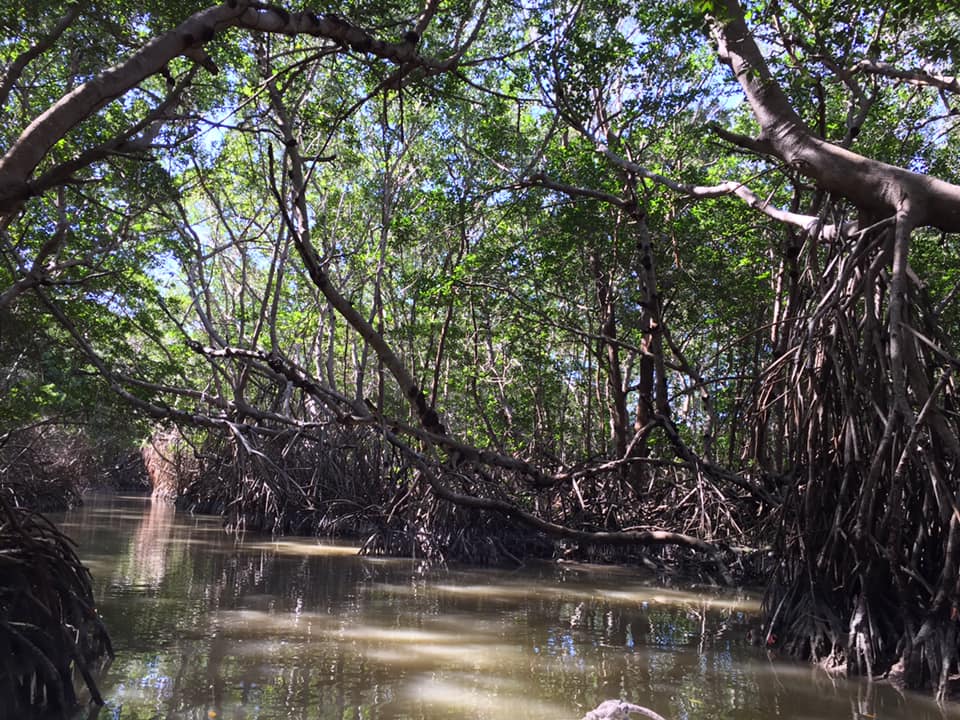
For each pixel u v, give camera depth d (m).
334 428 20.70
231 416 20.88
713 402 20.22
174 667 6.82
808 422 8.44
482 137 17.80
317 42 16.33
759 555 13.59
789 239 11.23
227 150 21.56
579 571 15.30
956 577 6.93
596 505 16.69
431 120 22.06
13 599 5.75
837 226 8.50
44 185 7.31
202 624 8.67
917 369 7.36
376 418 10.38
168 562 13.92
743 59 8.91
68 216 14.52
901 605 7.48
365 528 18.75
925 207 7.58
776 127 8.69
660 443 17.84
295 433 19.39
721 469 13.67
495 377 22.02
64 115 5.38
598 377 21.91
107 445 33.72
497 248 17.61
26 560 6.04
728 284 16.08
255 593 10.91
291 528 20.78
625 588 13.08
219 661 7.08
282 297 28.92
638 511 16.53
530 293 18.52
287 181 21.19
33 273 8.14
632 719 5.74
